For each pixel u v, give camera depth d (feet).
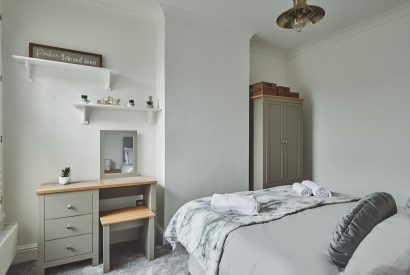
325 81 11.25
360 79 9.84
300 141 11.41
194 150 9.21
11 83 7.20
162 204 8.78
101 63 8.46
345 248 3.28
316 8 5.95
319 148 11.45
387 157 8.91
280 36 11.10
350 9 8.68
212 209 5.82
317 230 4.50
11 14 7.23
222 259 4.32
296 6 5.96
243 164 10.36
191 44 9.18
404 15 8.49
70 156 7.98
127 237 8.75
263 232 4.41
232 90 10.16
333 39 10.85
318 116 11.55
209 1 8.23
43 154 7.61
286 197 6.76
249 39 10.62
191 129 9.16
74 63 8.00
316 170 11.55
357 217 3.34
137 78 9.16
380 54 9.18
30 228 7.41
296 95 11.48
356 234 3.25
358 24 9.71
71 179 7.97
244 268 3.82
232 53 10.16
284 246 3.85
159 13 8.86
